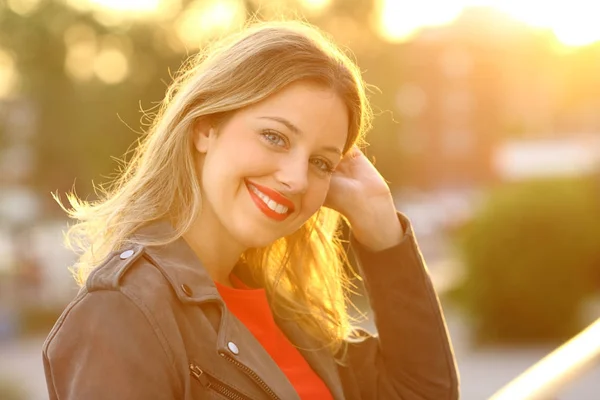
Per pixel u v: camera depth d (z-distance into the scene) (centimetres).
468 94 5878
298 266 255
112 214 211
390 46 3500
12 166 3434
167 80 3322
